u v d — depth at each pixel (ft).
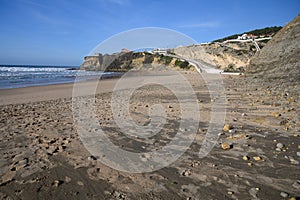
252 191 8.95
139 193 9.08
